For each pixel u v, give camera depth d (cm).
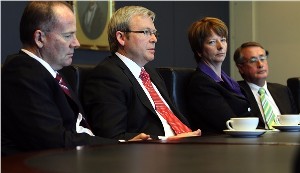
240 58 458
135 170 119
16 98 235
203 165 127
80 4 496
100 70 311
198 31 401
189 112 383
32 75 238
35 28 263
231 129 253
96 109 298
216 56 395
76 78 308
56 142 229
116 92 302
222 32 398
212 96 374
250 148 172
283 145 184
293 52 663
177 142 204
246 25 688
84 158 146
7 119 235
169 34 608
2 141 235
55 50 265
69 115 257
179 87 380
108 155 154
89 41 510
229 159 139
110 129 288
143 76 333
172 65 612
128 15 333
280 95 463
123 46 333
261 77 448
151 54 334
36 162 138
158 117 315
